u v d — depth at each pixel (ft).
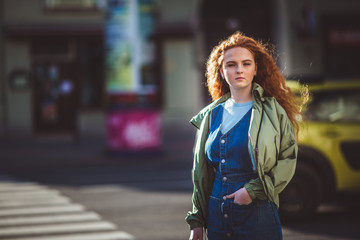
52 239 25.14
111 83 56.49
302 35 77.00
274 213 11.63
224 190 11.69
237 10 78.23
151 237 25.09
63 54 74.43
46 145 68.13
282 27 77.56
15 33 71.36
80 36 73.36
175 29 73.67
